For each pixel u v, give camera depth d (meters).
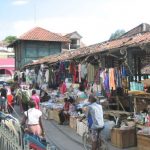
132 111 12.97
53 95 20.12
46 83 23.55
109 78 13.92
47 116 17.84
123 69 13.23
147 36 12.37
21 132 7.29
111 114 12.56
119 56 13.54
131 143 10.97
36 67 27.39
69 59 17.80
